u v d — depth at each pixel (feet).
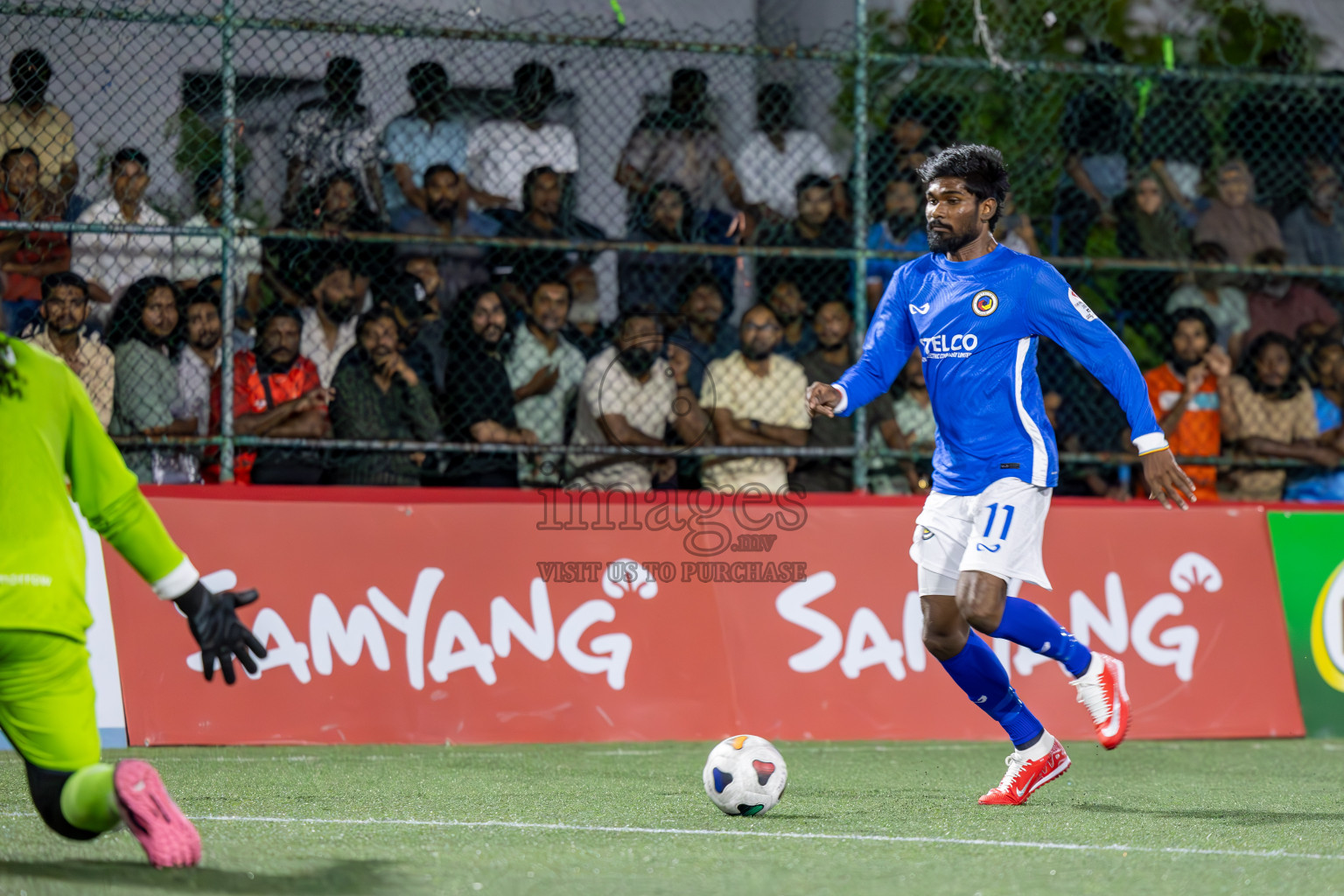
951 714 81.61
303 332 85.40
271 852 40.93
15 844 41.83
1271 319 97.81
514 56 93.86
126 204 83.35
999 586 51.29
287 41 88.43
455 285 89.86
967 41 99.04
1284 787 62.34
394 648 76.95
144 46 84.94
